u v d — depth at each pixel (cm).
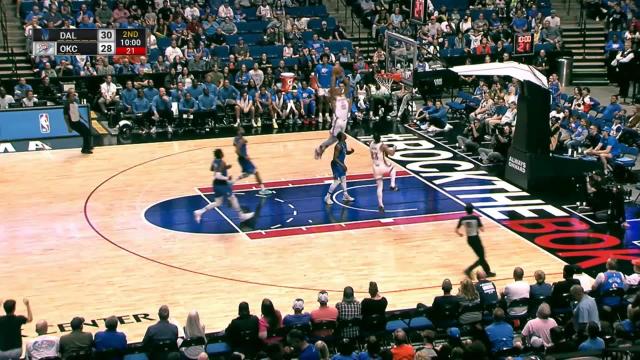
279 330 1552
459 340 1438
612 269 1734
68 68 3334
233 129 3216
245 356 1519
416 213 2398
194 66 3416
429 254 2128
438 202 2483
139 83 3234
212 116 3209
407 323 1617
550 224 2312
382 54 3609
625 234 2242
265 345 1528
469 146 2945
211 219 2364
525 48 3669
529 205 2452
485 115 3086
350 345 1376
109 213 2405
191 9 3738
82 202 2481
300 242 2208
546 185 2573
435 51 3688
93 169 2766
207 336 1605
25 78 3312
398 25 3822
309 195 2538
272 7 3916
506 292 1695
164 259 2106
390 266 2059
